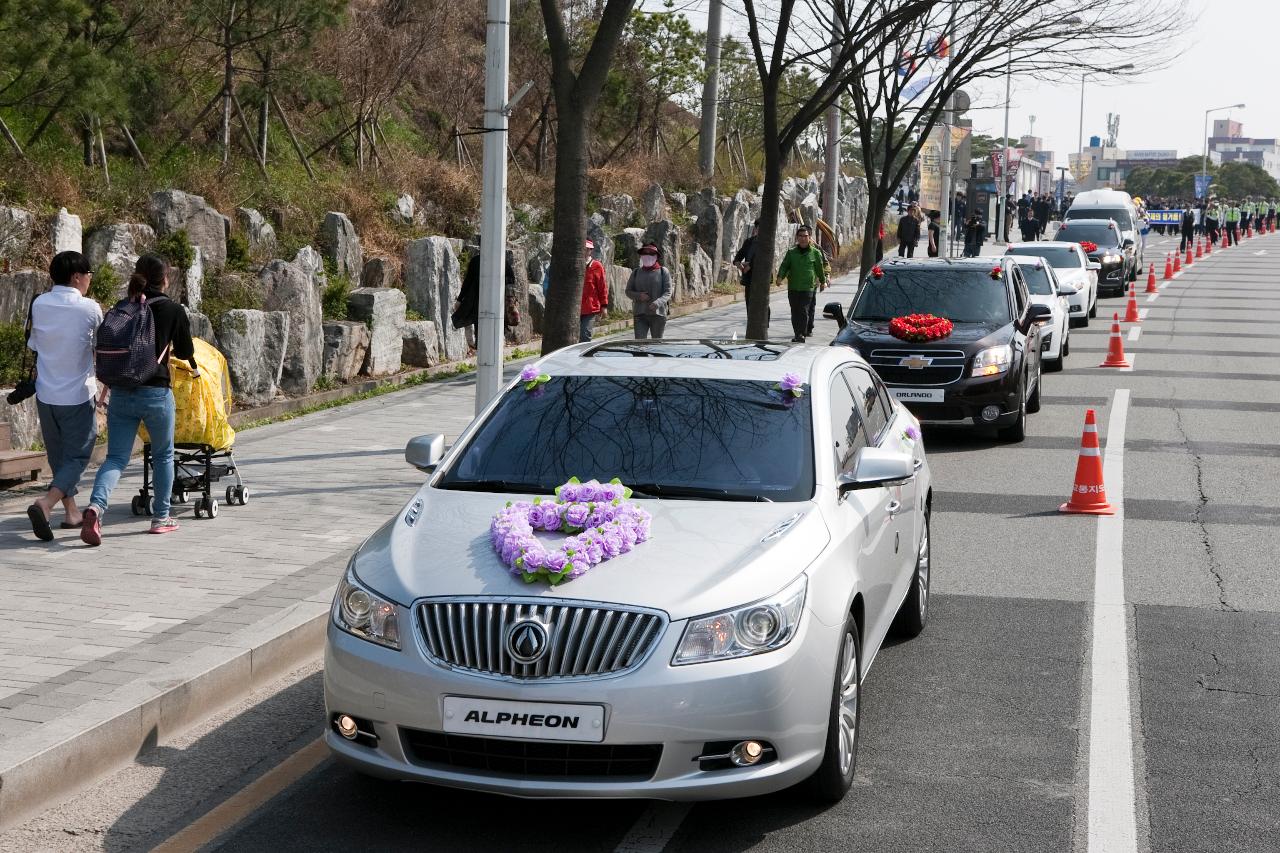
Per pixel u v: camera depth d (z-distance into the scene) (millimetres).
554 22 15461
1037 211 78125
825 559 7105
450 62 38531
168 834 6648
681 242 39688
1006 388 18812
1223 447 18828
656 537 7094
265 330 19641
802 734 6613
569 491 7516
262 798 7121
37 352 11789
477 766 6449
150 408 11820
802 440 8117
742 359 9094
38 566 10859
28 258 17594
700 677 6328
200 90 27328
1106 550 13000
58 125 23109
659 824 6871
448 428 18781
